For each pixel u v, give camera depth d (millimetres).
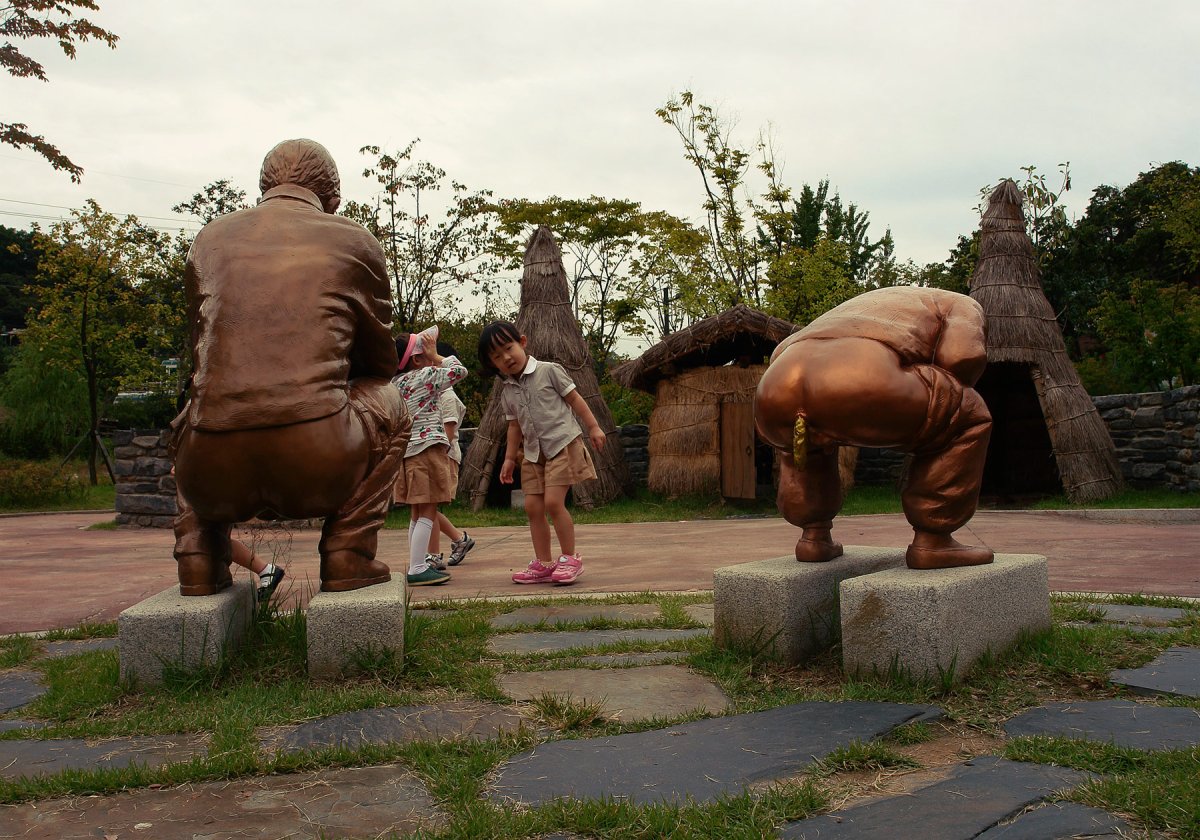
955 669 3049
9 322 54375
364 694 3105
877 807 2109
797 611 3479
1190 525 9906
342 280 3473
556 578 5996
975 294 13898
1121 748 2396
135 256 27500
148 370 29812
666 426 15023
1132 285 18859
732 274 25781
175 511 12617
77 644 4453
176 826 2105
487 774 2389
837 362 3213
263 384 3266
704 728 2744
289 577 6562
